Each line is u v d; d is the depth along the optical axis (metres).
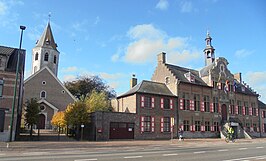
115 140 29.66
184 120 37.25
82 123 29.53
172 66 41.22
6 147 17.45
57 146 19.06
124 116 31.64
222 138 38.56
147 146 21.17
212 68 42.34
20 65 27.86
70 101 46.25
